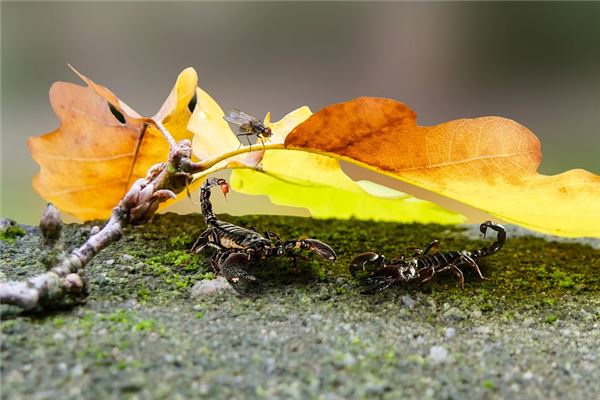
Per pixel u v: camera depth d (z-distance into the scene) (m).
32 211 0.50
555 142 0.62
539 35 0.76
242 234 0.38
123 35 0.79
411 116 0.36
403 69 0.76
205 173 0.38
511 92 0.73
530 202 0.37
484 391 0.33
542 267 0.39
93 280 0.36
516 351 0.35
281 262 0.38
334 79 0.74
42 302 0.34
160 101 0.70
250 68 0.76
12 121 0.67
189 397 0.32
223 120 0.39
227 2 0.78
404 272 0.37
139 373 0.33
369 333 0.35
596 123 0.66
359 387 0.33
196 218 0.41
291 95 0.70
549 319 0.36
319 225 0.42
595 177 0.36
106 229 0.36
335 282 0.37
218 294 0.36
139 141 0.39
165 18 0.79
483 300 0.37
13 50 0.77
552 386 0.33
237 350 0.34
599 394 0.33
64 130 0.39
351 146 0.37
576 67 0.76
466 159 0.37
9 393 0.32
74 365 0.33
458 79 0.76
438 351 0.34
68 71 0.75
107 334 0.34
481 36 0.76
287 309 0.36
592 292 0.38
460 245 0.41
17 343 0.33
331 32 0.79
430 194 0.51
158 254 0.38
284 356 0.33
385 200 0.41
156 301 0.36
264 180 0.41
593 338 0.35
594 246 0.41
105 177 0.40
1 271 0.37
